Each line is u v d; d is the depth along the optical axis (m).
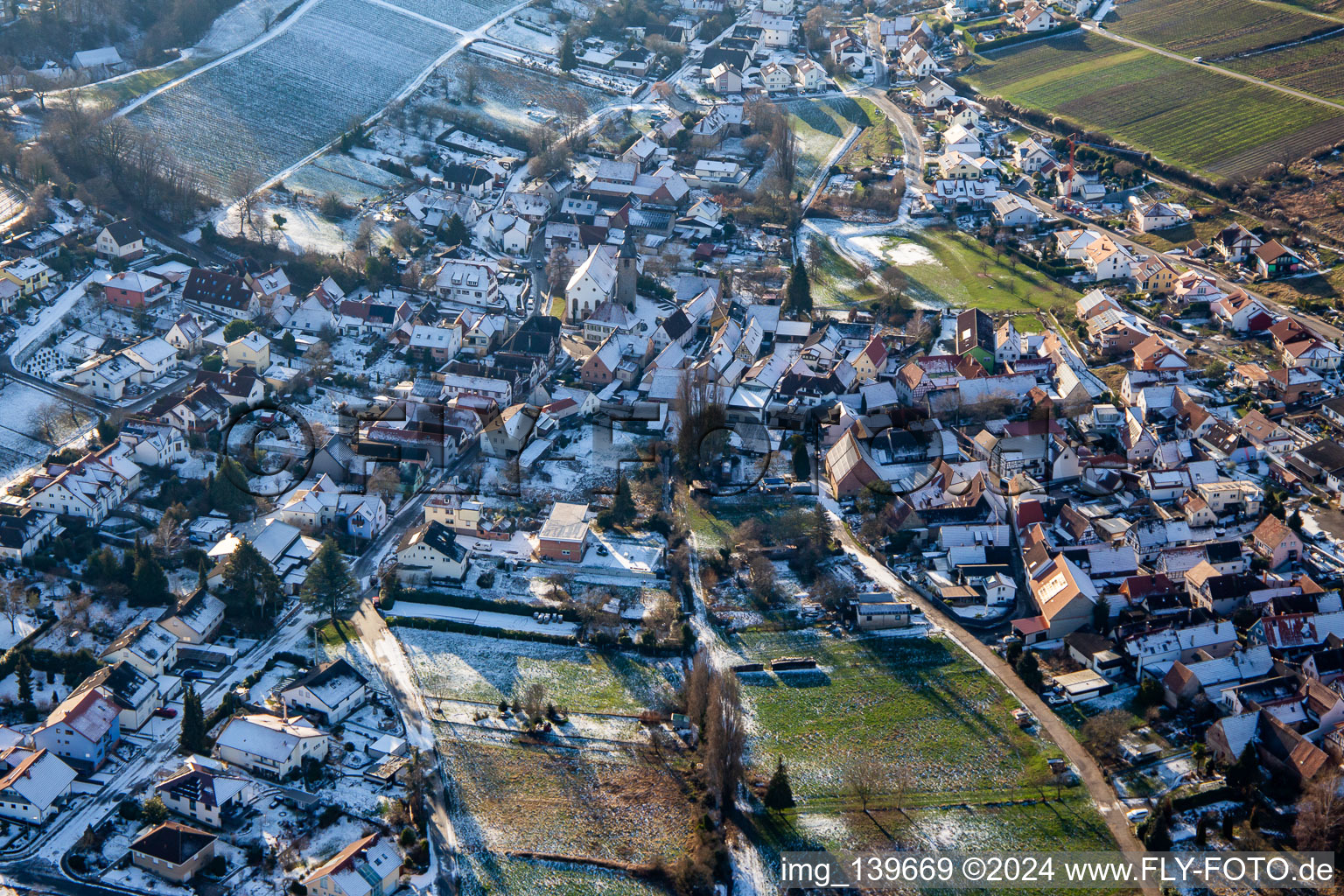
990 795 173.12
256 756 175.38
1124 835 165.88
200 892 158.38
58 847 164.75
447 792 174.12
